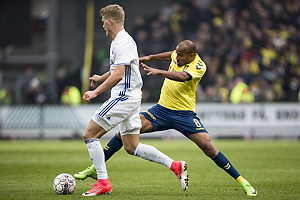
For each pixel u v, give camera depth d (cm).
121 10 2042
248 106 6706
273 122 6694
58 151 4678
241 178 2141
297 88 7600
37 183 2478
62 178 2084
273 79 7706
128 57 1991
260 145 5597
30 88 7544
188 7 8344
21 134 6812
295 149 4953
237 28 8175
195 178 2747
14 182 2522
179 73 2142
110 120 2039
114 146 2341
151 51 7919
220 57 7825
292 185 2436
